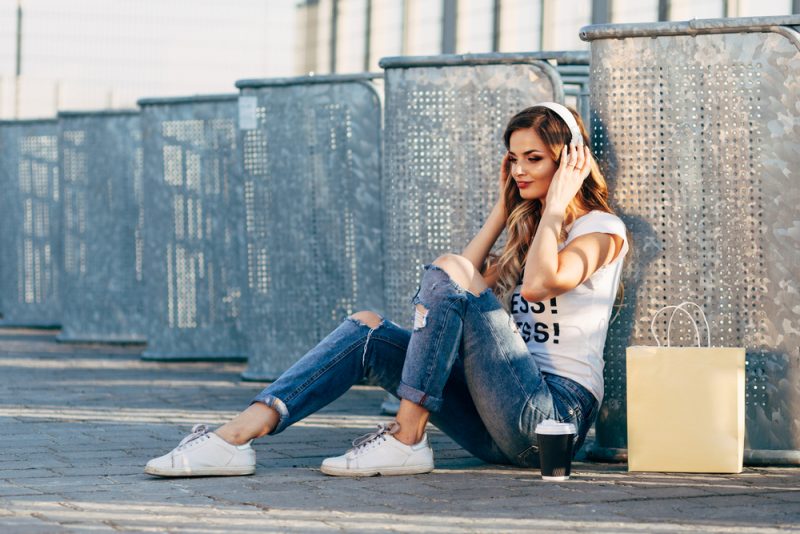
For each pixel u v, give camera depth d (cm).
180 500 359
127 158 994
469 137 558
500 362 392
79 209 1015
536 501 358
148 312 867
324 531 316
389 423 408
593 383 407
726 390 402
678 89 436
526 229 416
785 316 428
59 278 1176
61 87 1399
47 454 454
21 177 1180
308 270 706
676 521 329
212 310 859
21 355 910
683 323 437
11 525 320
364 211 689
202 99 848
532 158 407
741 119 431
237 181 846
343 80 689
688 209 436
